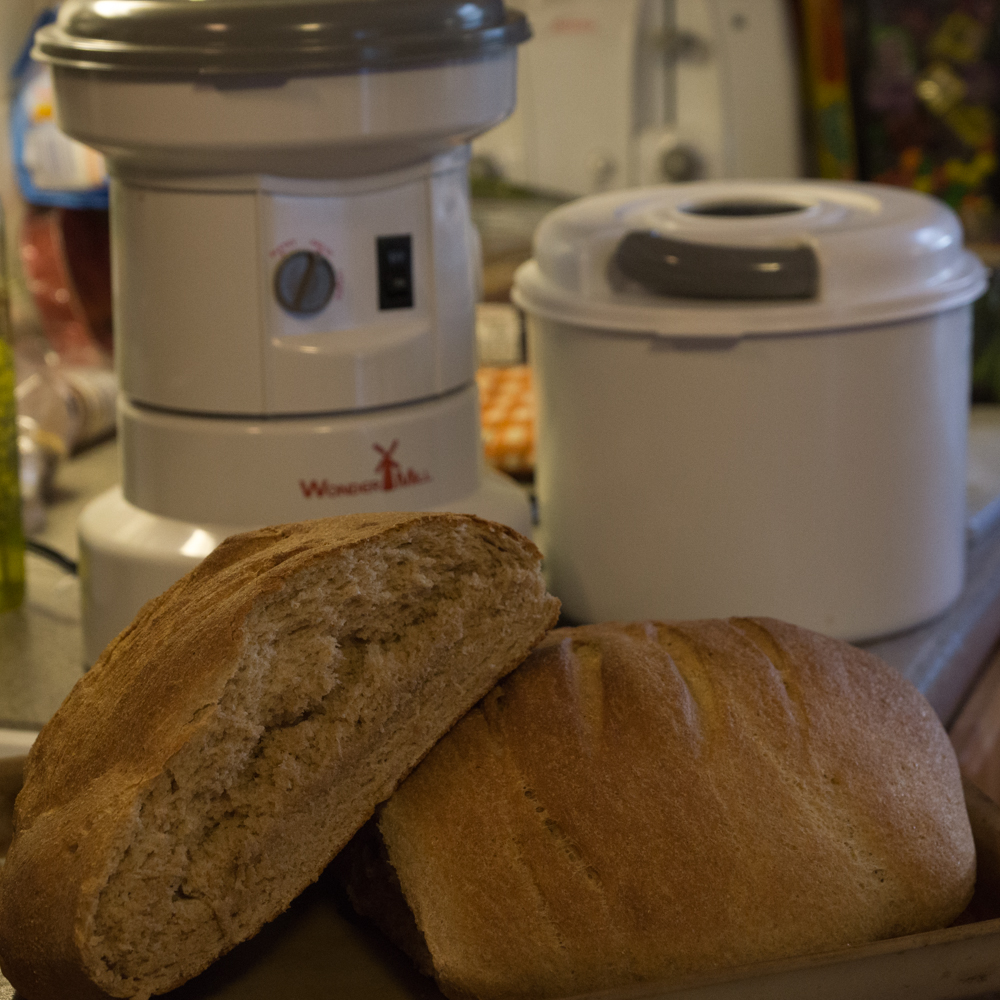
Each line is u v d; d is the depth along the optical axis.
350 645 0.56
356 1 0.67
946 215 0.82
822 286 0.75
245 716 0.52
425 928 0.52
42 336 1.36
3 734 0.78
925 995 0.51
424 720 0.57
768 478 0.77
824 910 0.53
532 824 0.54
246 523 0.76
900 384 0.77
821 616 0.80
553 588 0.87
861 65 1.50
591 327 0.78
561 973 0.52
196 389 0.75
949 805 0.58
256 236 0.72
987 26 1.45
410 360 0.77
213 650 0.51
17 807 0.56
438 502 0.79
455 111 0.71
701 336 0.74
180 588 0.60
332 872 0.61
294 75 0.67
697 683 0.60
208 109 0.67
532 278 0.86
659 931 0.52
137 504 0.80
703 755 0.56
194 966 0.51
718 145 1.45
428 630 0.56
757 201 0.90
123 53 0.67
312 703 0.54
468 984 0.51
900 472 0.79
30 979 0.50
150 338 0.76
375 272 0.75
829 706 0.59
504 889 0.53
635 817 0.54
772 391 0.75
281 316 0.74
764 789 0.55
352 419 0.76
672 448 0.78
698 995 0.48
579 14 1.44
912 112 1.50
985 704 0.94
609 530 0.81
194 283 0.73
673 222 0.81
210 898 0.51
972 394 1.38
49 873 0.49
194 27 0.66
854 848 0.55
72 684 0.84
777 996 0.49
